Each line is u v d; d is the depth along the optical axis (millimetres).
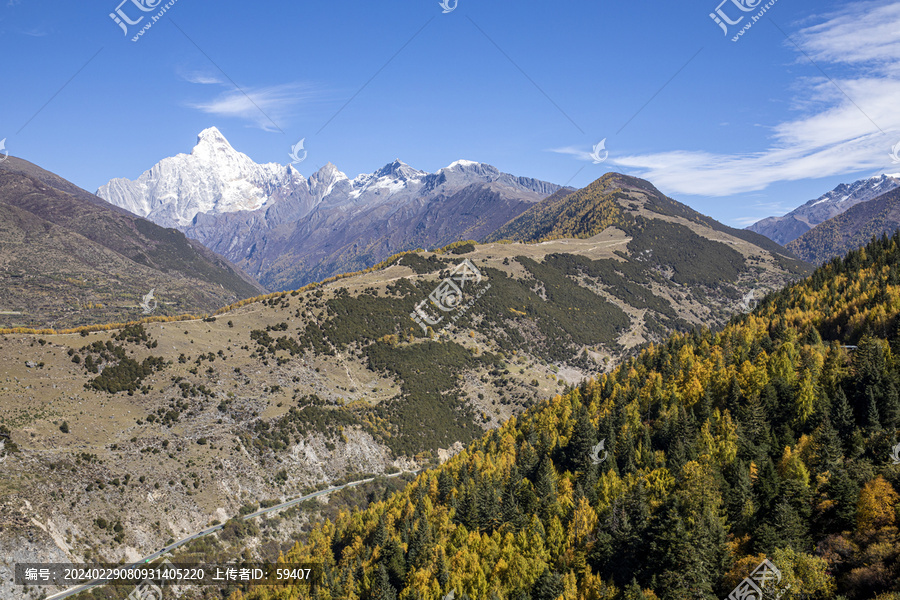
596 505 117812
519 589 103125
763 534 91438
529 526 117875
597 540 107000
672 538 94750
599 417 150250
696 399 141000
